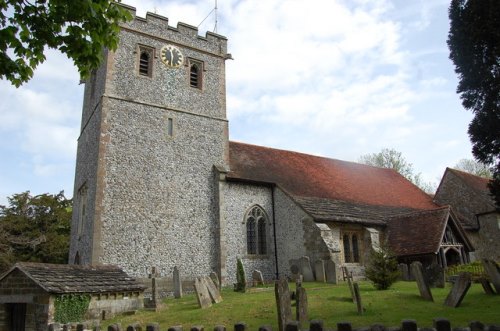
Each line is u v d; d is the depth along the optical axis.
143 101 22.34
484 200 28.38
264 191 24.39
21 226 31.02
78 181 24.47
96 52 7.66
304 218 22.20
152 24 23.95
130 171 20.84
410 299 13.66
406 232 23.28
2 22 7.08
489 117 13.22
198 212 22.28
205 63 25.53
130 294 15.27
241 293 17.58
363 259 23.05
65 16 7.24
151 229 20.59
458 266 20.05
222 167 23.56
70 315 13.46
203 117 24.30
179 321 12.40
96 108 22.34
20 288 13.99
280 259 23.25
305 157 30.36
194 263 21.27
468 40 13.50
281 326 9.09
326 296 14.66
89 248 19.62
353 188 28.48
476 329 5.08
